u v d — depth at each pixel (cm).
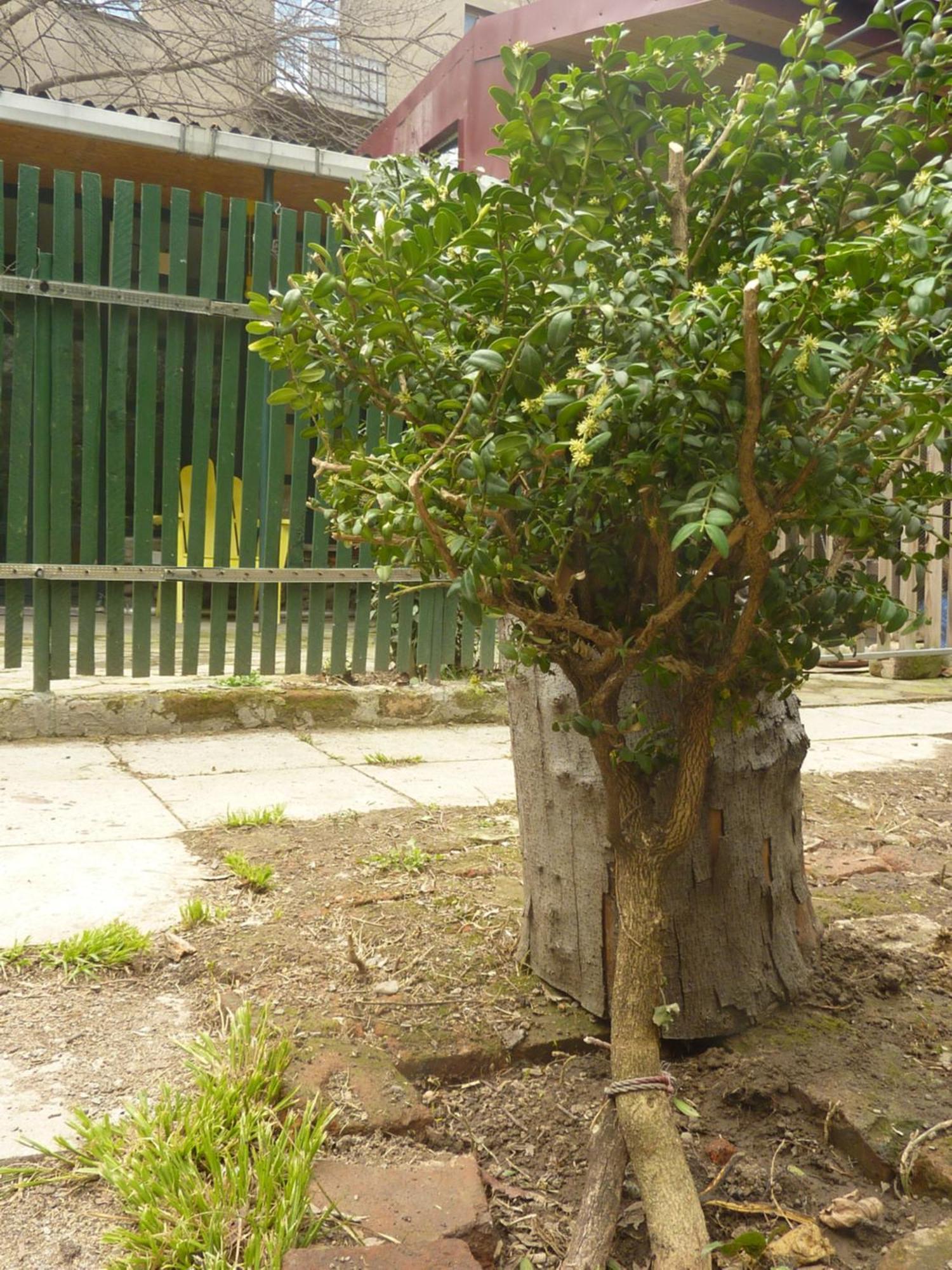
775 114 195
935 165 184
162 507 591
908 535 215
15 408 550
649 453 182
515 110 199
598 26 590
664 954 259
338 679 653
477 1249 188
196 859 379
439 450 177
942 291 160
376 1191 195
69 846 385
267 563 621
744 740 266
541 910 284
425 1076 249
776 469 185
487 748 587
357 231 209
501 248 187
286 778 505
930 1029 266
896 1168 217
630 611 221
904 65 192
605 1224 192
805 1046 258
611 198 213
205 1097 210
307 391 213
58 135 709
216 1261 170
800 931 292
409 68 1525
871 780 530
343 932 314
